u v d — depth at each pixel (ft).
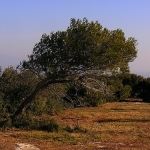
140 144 56.95
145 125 80.59
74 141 58.65
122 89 81.05
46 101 98.78
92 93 80.79
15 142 56.49
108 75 71.26
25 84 84.48
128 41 71.00
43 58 71.00
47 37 72.38
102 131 70.59
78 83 73.41
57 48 70.59
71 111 114.21
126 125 80.43
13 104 83.76
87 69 69.92
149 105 154.20
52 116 98.07
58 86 85.25
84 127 74.95
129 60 70.95
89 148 52.54
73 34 69.26
